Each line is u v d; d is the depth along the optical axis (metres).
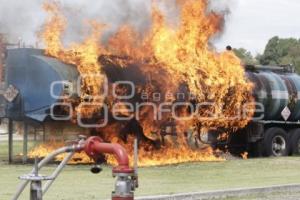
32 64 29.81
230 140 36.47
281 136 37.84
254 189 20.77
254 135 36.69
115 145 8.27
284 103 38.03
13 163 30.75
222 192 19.97
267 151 37.16
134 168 8.22
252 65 37.81
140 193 19.80
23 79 30.02
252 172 27.47
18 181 23.20
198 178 24.89
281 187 21.47
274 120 38.12
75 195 19.53
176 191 20.36
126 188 8.04
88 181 23.44
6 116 30.69
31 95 29.83
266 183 22.91
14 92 30.09
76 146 8.46
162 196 18.59
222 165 31.02
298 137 38.53
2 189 20.72
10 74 30.39
